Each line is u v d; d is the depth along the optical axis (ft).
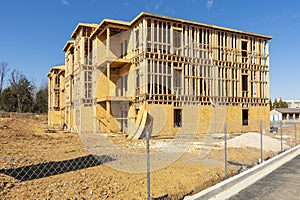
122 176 20.59
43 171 22.03
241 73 76.07
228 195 15.94
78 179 19.29
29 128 66.90
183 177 20.66
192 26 66.33
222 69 71.87
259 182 18.99
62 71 106.42
